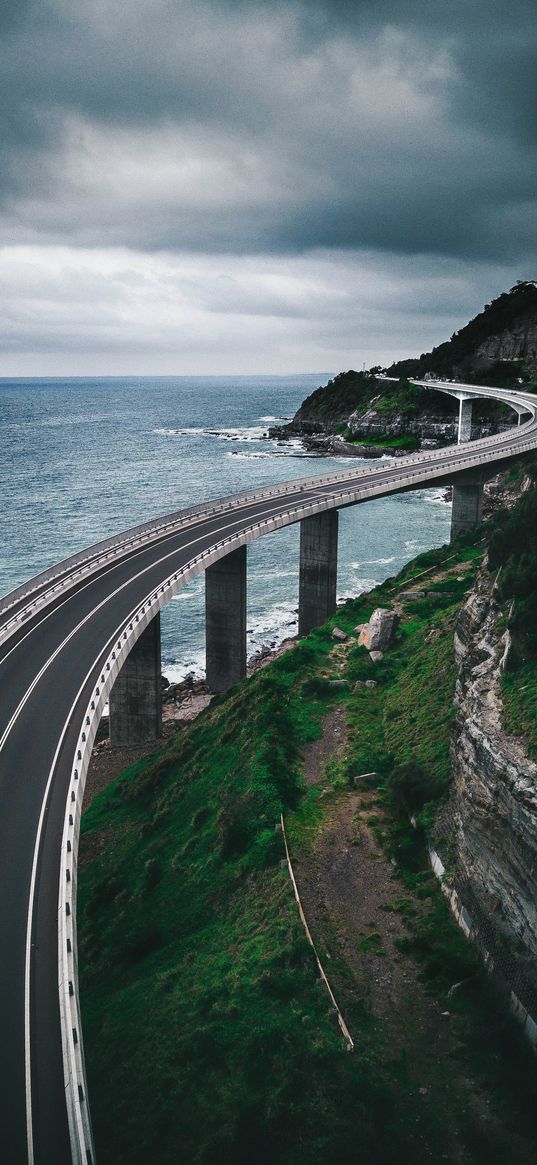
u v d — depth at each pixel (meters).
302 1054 28.81
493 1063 28.06
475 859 34.06
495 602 46.62
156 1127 28.31
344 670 66.00
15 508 172.75
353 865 40.31
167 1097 29.42
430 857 39.53
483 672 41.12
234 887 41.28
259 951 35.09
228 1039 30.73
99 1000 37.94
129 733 73.44
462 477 129.50
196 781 55.44
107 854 52.38
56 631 61.28
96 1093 31.28
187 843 47.38
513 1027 28.81
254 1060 29.36
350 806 45.75
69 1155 23.44
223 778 52.50
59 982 29.27
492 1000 30.14
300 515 96.00
